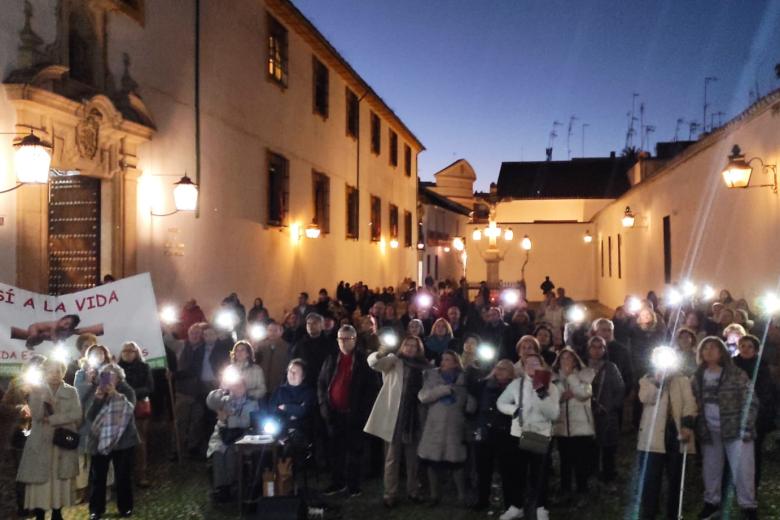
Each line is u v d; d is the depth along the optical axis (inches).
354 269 1034.1
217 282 590.6
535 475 307.4
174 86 525.0
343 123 979.3
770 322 410.6
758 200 510.6
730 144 577.9
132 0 473.7
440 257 1758.1
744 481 282.8
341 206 969.5
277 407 334.6
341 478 343.9
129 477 308.0
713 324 455.2
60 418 283.4
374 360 326.6
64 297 343.9
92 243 452.8
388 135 1248.2
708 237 637.3
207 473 363.6
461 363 328.8
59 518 289.0
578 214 1831.9
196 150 553.0
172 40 523.5
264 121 697.6
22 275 373.1
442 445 315.6
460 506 323.3
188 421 405.1
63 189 458.6
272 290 716.0
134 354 344.8
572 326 451.5
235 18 629.9
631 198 1093.1
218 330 412.2
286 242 757.9
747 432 282.2
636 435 445.7
